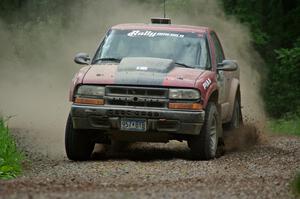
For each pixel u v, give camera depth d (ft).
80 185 70.69
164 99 93.25
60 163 92.07
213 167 87.40
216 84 100.37
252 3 235.81
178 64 101.40
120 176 78.59
